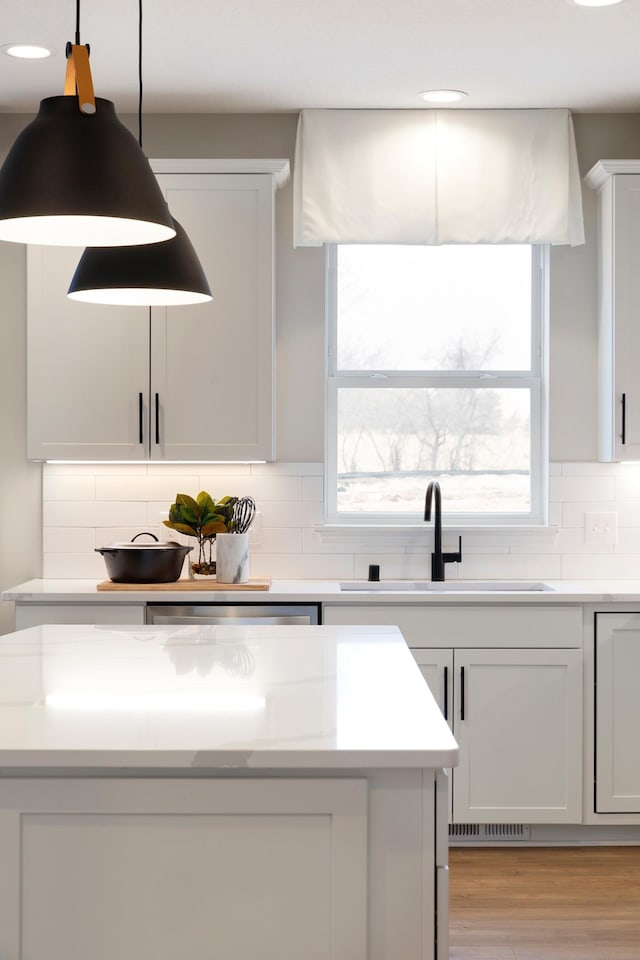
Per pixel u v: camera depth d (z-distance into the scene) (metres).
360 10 3.51
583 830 4.16
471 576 4.64
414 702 2.00
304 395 4.64
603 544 4.66
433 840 1.73
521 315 4.80
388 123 4.49
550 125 4.50
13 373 4.58
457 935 3.28
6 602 4.66
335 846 1.71
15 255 4.57
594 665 4.02
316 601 3.98
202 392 4.32
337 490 4.79
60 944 1.71
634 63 4.00
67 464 4.64
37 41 3.75
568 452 4.66
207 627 3.02
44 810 1.71
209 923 1.72
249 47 3.83
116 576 4.13
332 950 1.71
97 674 2.27
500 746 4.00
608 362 4.48
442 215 4.48
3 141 4.59
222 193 4.32
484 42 3.79
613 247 4.38
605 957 3.13
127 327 4.31
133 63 3.99
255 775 1.71
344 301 4.80
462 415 4.80
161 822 1.71
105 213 1.86
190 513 4.24
